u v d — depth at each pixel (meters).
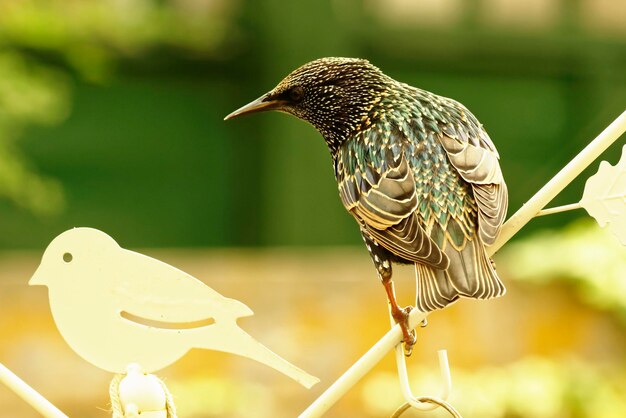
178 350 4.45
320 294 11.90
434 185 5.51
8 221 16.36
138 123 16.75
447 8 16.47
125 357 4.45
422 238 5.30
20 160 15.61
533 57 16.70
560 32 16.67
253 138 16.83
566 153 16.89
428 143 5.68
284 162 16.14
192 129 16.88
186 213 16.92
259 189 16.75
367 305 11.87
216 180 16.92
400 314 5.30
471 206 5.43
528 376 11.67
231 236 16.92
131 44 16.20
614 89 16.81
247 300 11.88
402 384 4.69
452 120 5.81
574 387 11.77
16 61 14.49
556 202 16.25
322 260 16.03
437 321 11.83
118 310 4.45
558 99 16.92
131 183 16.81
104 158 16.70
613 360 11.97
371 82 6.08
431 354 11.82
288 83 6.20
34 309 11.47
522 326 11.93
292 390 11.65
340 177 6.00
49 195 15.84
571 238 12.05
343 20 16.14
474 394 11.60
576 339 11.95
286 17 16.11
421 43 16.39
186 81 16.73
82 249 4.46
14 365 11.41
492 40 16.55
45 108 14.38
